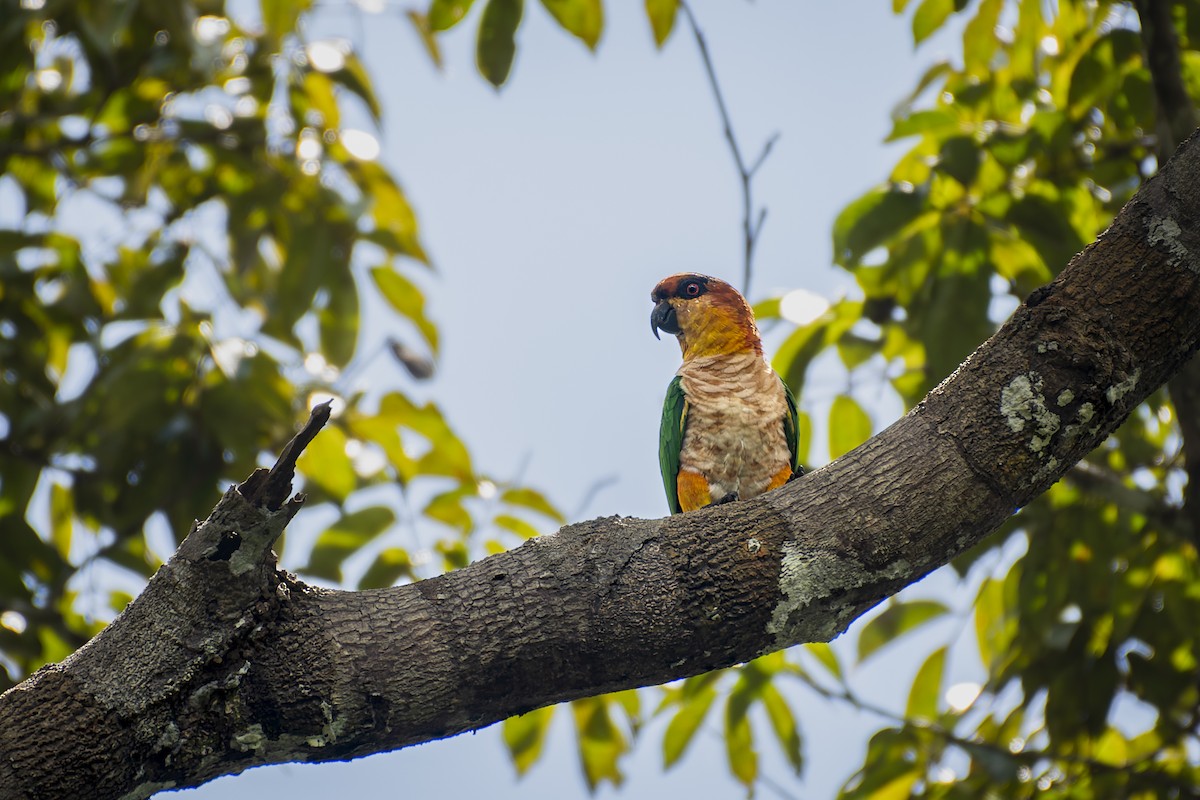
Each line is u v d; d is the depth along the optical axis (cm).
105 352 1191
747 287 936
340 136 1304
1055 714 1138
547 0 1039
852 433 1130
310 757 530
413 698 530
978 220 1023
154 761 502
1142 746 1191
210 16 1320
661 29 1049
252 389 1137
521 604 547
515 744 1166
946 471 580
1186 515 1052
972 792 1091
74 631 1159
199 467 1148
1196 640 1116
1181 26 1024
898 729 1123
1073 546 1145
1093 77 1047
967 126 1071
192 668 507
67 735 489
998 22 1151
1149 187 615
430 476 1169
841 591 571
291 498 519
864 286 1112
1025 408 584
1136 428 1160
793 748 1163
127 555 1171
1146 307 593
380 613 543
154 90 1329
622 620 549
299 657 523
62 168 1320
